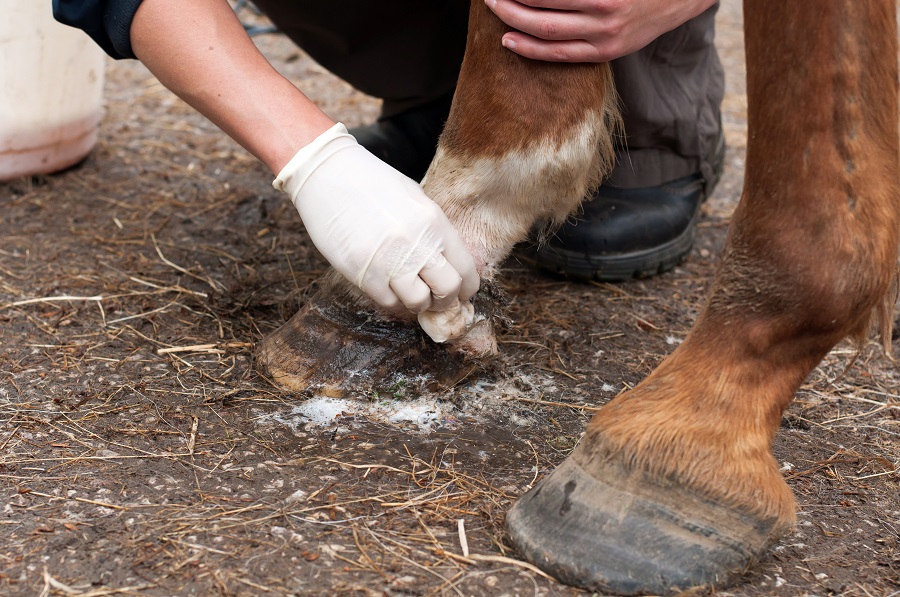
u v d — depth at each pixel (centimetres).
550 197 172
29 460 170
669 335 235
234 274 253
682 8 173
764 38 126
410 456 176
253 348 212
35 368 203
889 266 131
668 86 254
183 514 156
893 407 208
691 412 138
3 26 281
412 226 166
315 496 162
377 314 190
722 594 138
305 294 239
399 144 287
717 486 136
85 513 155
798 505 169
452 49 275
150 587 138
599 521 139
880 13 123
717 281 141
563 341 227
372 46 276
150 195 306
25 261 256
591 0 154
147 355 210
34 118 299
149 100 403
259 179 326
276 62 464
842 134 126
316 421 186
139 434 180
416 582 141
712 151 274
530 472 173
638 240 255
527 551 144
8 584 139
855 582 147
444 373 194
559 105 161
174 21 177
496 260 181
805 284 129
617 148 254
